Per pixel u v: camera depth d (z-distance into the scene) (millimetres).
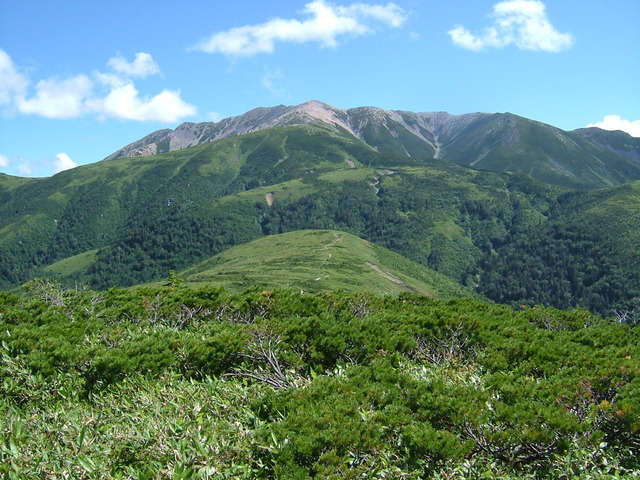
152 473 6145
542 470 7047
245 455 6746
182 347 11203
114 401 8945
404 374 9469
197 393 9141
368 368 9750
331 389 8391
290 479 6066
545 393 8406
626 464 7215
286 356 10875
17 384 9297
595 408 7559
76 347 10883
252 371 10445
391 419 7332
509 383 8930
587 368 10750
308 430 6766
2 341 10898
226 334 11398
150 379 9945
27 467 6156
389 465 6699
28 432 7211
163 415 8016
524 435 6957
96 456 6590
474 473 6711
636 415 7273
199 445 6625
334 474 6059
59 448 6645
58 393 9320
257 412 8008
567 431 7027
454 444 6750
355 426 6914
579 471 6820
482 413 7516
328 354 11680
